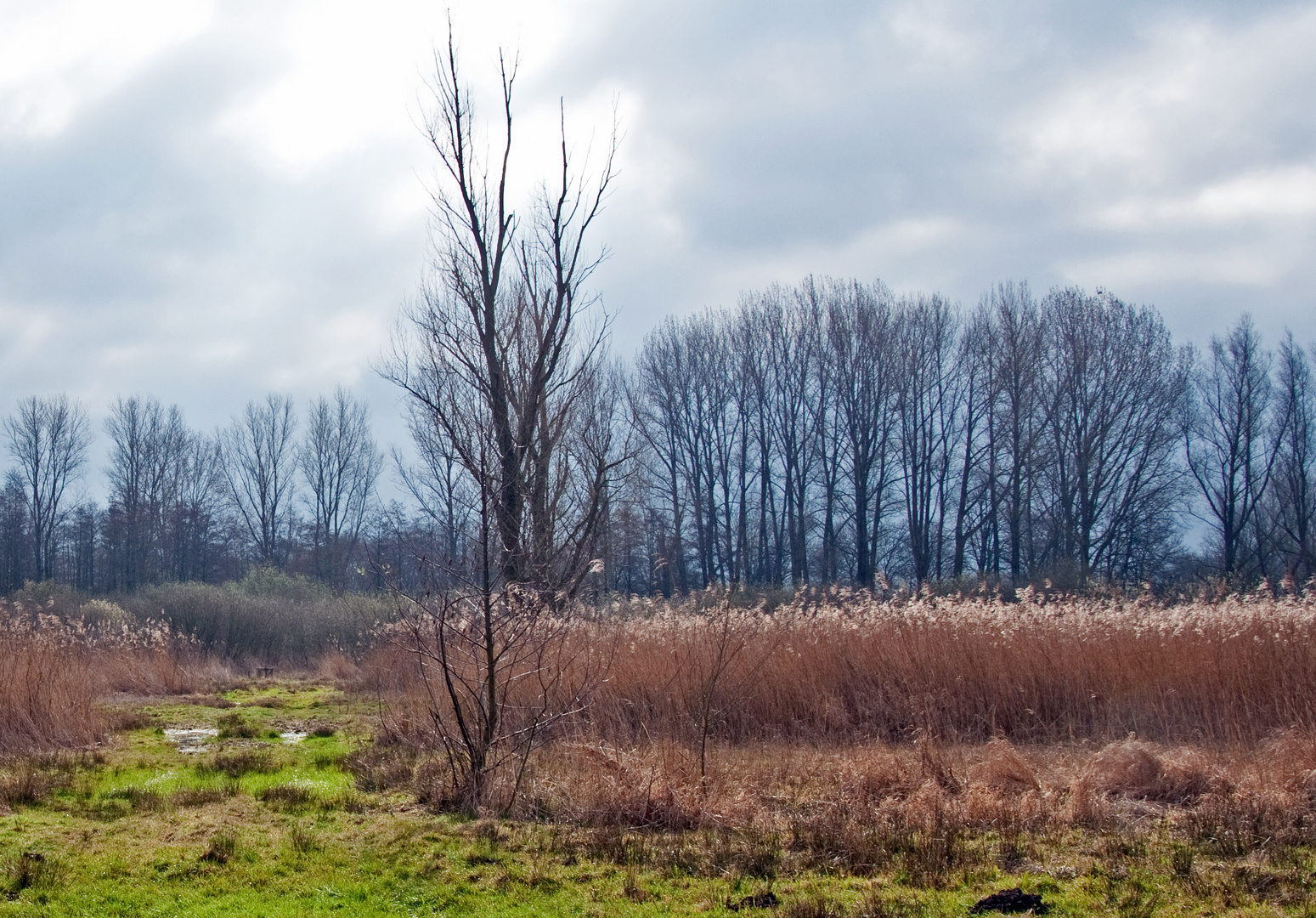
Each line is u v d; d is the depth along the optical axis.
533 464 13.16
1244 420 40.31
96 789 8.51
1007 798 7.52
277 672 22.52
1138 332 37.88
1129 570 38.88
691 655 11.46
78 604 25.88
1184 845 6.41
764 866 6.14
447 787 7.95
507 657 10.68
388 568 10.25
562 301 16.80
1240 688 10.60
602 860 6.30
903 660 11.70
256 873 6.00
